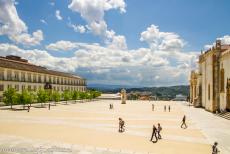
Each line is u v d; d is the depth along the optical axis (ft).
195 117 167.22
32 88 307.99
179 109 237.66
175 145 84.58
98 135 100.01
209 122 142.00
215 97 196.24
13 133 101.55
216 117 167.63
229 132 109.81
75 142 86.94
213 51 196.75
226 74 179.01
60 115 171.53
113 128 117.91
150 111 212.64
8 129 110.63
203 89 250.16
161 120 150.00
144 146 82.64
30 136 96.12
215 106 196.65
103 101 394.93
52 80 355.36
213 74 197.06
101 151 75.72
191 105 295.89
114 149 78.07
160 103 345.51
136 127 121.60
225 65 181.98
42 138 92.79
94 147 80.33
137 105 297.74
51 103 310.24
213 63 196.85
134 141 89.86
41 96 254.27
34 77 313.94
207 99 222.28
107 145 83.20
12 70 275.18
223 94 185.47
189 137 98.63
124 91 337.93
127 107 261.03
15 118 151.02
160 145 84.28
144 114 185.57
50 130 110.01
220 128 120.57
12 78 275.39
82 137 95.61
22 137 94.02
